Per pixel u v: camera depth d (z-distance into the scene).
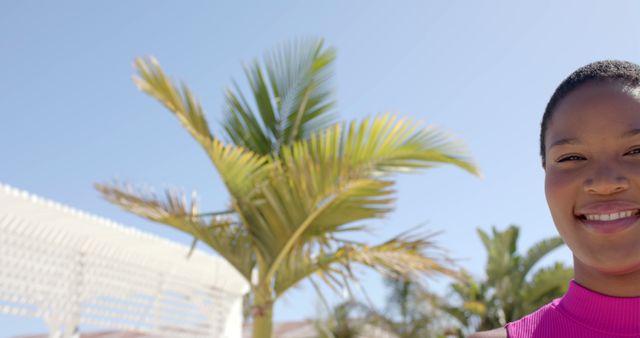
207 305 9.77
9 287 6.81
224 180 5.03
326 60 5.90
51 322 7.27
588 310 0.84
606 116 0.80
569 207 0.81
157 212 4.95
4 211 6.70
